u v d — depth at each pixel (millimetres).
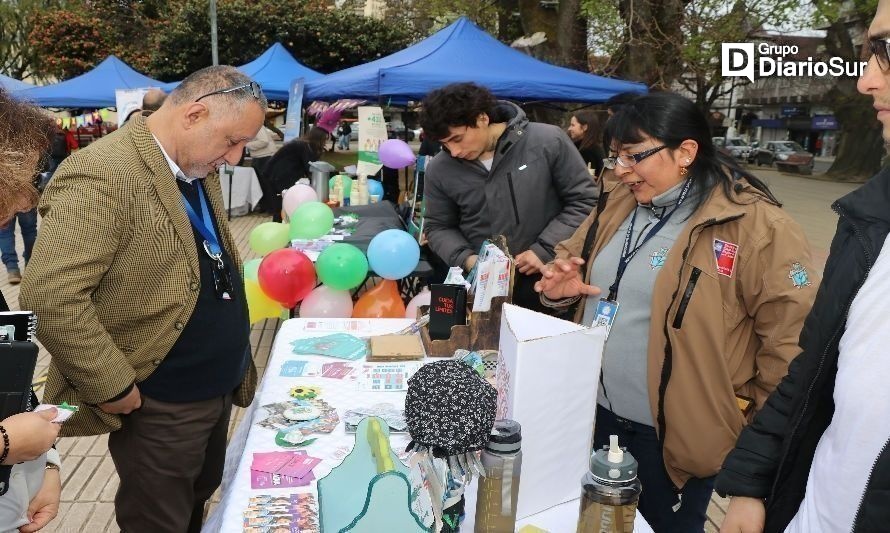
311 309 3320
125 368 1452
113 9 20156
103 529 2357
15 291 5398
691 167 1460
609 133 1506
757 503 1140
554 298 1714
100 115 12445
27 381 1010
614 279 1570
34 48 19859
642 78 6977
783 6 6273
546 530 1065
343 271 3133
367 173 5156
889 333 897
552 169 2566
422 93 5109
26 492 1155
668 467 1480
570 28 7449
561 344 1036
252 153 9617
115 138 1495
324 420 1457
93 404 1464
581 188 2570
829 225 9367
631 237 1564
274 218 6523
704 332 1385
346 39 17328
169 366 1568
